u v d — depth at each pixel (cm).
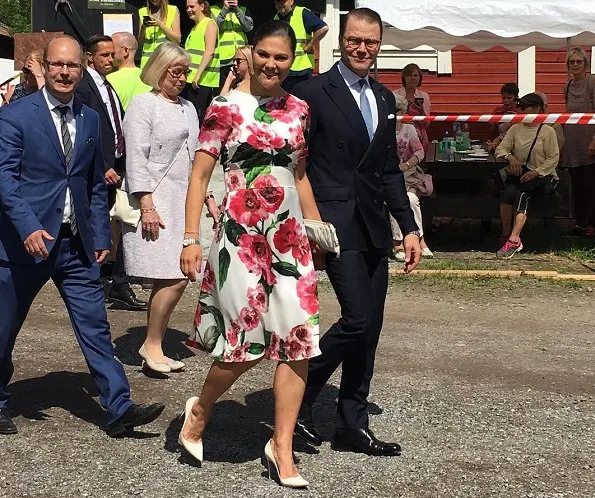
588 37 1268
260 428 528
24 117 494
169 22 1066
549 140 1077
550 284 916
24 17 3797
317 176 481
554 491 450
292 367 446
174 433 516
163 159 610
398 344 705
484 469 475
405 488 449
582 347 707
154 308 617
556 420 550
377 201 483
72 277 511
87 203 512
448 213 1130
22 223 482
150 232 604
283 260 442
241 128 442
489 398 587
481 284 914
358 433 491
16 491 438
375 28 477
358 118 477
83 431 518
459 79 1412
